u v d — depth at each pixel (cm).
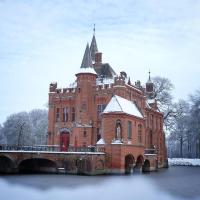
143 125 6031
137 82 7344
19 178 4262
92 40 7706
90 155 4788
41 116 15338
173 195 3138
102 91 6331
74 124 6419
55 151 5028
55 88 6844
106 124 5231
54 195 3050
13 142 11869
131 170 5391
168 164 8400
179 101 8969
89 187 3528
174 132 9769
